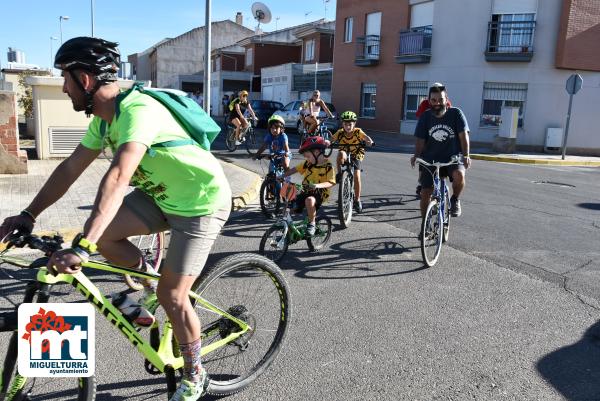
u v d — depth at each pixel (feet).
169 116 8.07
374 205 28.60
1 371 7.85
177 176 8.23
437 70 77.51
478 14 72.02
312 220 18.97
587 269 18.56
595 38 67.41
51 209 23.12
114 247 9.09
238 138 51.03
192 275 8.67
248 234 22.02
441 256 19.72
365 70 91.35
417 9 81.05
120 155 7.30
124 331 8.69
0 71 54.65
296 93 115.34
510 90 71.56
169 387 9.30
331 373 11.13
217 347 10.17
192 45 198.70
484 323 13.85
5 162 31.14
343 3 95.71
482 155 60.23
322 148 19.10
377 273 17.57
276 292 10.93
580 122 69.21
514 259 19.54
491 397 10.41
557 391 10.69
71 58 7.52
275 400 10.10
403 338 12.84
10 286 14.28
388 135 82.99
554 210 29.01
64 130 37.50
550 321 14.10
